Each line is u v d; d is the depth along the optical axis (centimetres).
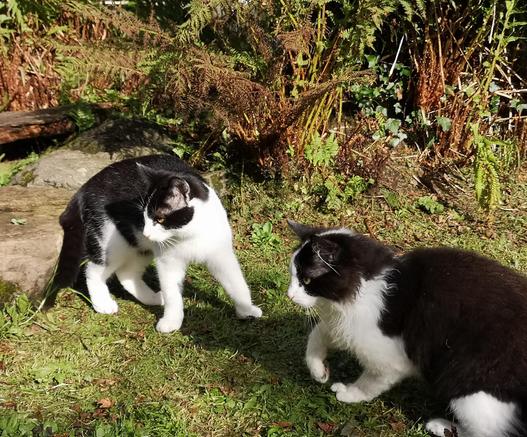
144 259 98
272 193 130
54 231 93
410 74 147
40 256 89
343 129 143
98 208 93
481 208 129
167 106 136
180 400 76
